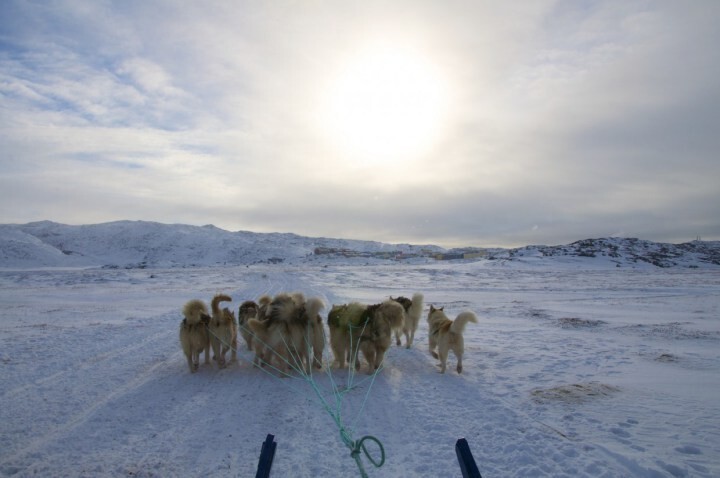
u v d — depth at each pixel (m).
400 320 8.99
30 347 11.41
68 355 10.48
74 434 5.80
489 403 6.95
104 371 9.02
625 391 7.46
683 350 10.88
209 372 8.91
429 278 51.25
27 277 59.84
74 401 7.12
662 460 4.83
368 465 4.88
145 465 4.95
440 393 7.54
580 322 15.98
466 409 6.69
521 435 5.64
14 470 4.82
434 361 10.03
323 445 5.44
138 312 19.80
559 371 8.94
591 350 10.94
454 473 4.67
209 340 9.27
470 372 9.02
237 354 10.54
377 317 8.95
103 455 5.20
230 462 5.00
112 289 35.94
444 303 23.59
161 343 12.02
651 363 9.52
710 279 45.16
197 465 4.95
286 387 7.88
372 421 6.24
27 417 6.41
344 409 6.73
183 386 7.96
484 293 30.59
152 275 61.16
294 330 8.59
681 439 5.44
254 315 10.92
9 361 9.86
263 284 41.44
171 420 6.30
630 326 14.98
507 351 10.95
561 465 4.83
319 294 28.03
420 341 12.75
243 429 5.97
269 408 6.79
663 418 6.17
